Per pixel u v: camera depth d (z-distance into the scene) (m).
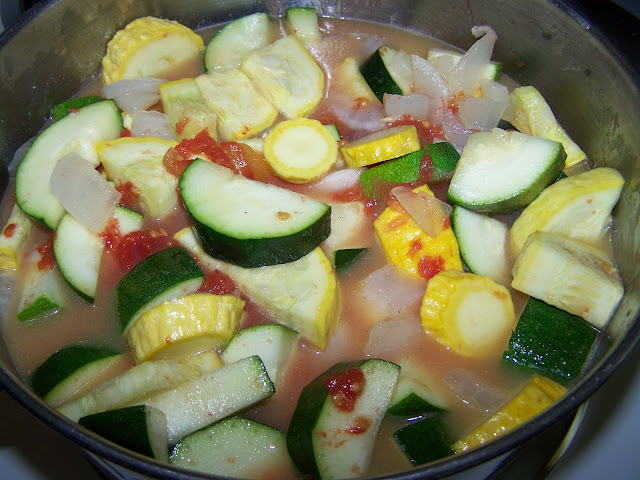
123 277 0.21
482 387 0.20
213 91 0.26
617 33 0.25
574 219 0.23
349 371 0.19
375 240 0.23
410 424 0.19
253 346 0.20
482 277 0.21
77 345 0.20
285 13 0.31
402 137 0.24
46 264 0.22
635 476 0.21
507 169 0.23
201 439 0.19
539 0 0.25
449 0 0.29
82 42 0.28
